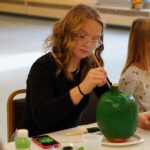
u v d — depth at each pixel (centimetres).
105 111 139
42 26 941
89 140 125
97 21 163
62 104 152
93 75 149
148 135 153
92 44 164
